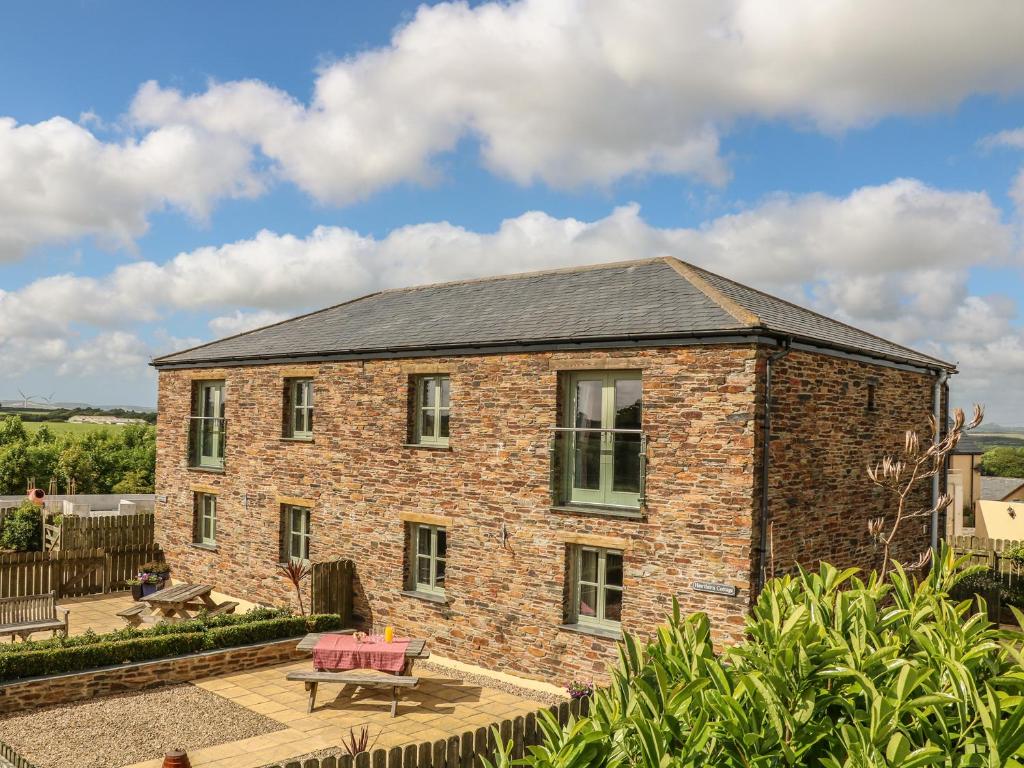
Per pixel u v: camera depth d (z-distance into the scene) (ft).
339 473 52.13
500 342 42.91
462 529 45.27
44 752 31.65
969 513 113.50
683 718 16.10
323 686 40.86
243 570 58.49
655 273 48.44
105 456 128.98
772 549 31.99
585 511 40.04
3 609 45.60
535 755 16.40
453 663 45.19
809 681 15.25
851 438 42.93
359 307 64.90
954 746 14.35
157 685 40.34
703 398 36.60
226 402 60.49
